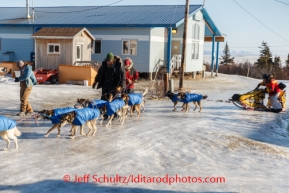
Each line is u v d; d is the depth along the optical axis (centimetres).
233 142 941
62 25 2809
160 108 1452
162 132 1021
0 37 3012
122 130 1029
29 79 1206
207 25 3466
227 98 1848
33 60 2927
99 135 962
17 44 2977
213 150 864
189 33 3055
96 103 1029
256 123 1234
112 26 2709
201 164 758
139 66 2734
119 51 2780
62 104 1462
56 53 2395
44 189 596
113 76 1136
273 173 720
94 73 2302
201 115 1323
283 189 634
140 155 802
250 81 3142
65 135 948
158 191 604
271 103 1495
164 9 3117
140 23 2664
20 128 1012
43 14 3253
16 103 1442
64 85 2178
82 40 2461
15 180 630
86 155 786
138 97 1223
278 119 1328
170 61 2742
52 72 2261
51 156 770
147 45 2705
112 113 1042
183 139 951
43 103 1470
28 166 703
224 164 765
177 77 2973
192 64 3138
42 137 921
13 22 2975
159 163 754
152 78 2805
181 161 772
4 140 880
